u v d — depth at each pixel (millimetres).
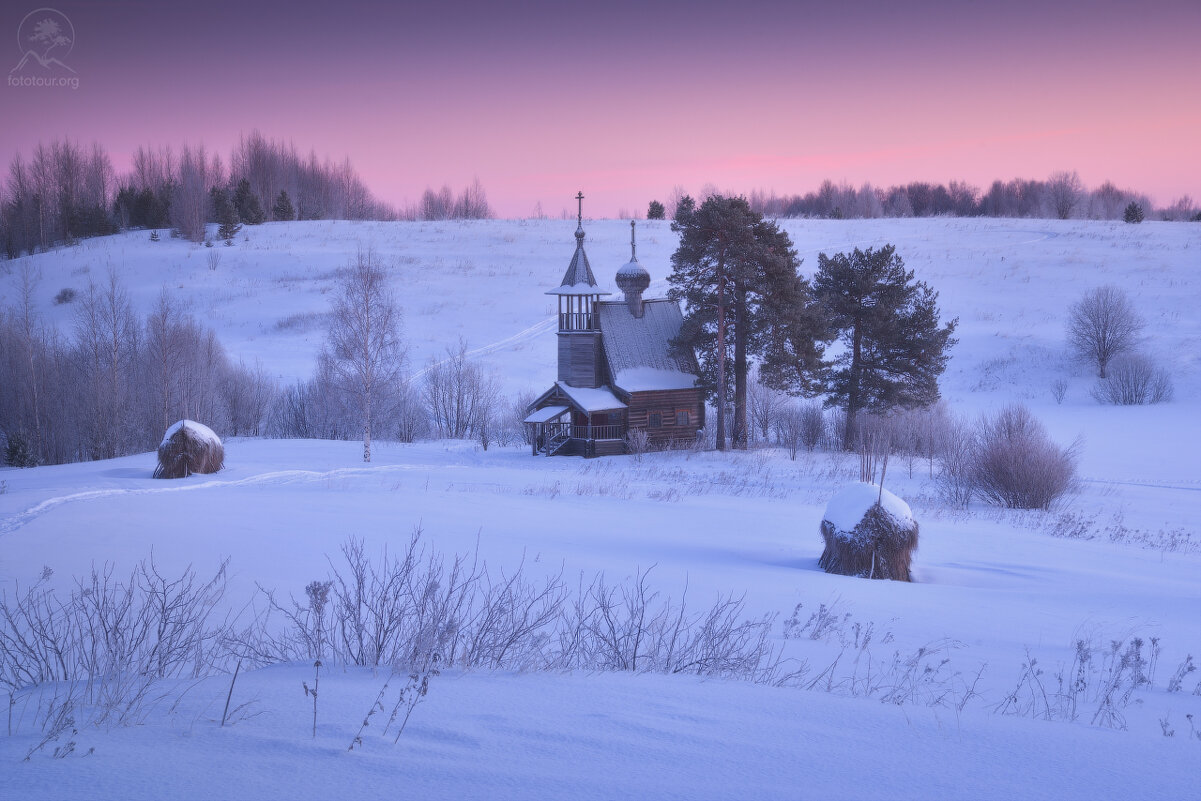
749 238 48156
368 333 44375
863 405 50562
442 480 33219
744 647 8430
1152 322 85500
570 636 8383
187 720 4371
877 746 4316
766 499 29531
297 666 6387
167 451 32750
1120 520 28625
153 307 96625
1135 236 123375
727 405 52000
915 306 50875
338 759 3721
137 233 138625
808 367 49375
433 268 112000
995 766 4074
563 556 14664
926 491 35219
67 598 9984
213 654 7117
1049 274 103375
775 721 4707
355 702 4773
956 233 129250
